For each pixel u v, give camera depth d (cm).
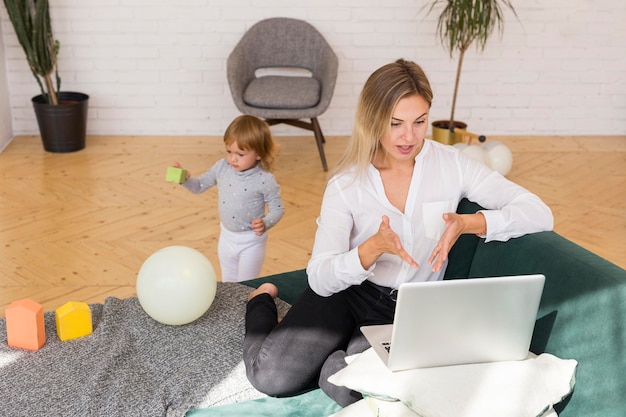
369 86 220
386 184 233
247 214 315
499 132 593
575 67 579
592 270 200
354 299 236
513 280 195
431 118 587
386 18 558
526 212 225
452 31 500
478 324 198
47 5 510
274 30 535
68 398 220
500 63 574
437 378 197
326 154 545
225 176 316
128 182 484
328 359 226
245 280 313
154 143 561
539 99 586
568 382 197
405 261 222
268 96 496
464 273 250
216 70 566
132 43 556
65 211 438
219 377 231
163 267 249
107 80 564
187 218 434
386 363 204
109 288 354
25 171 498
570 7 563
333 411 219
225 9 551
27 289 351
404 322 193
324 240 230
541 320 214
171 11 550
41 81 559
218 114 577
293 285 291
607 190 485
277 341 227
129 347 244
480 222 222
